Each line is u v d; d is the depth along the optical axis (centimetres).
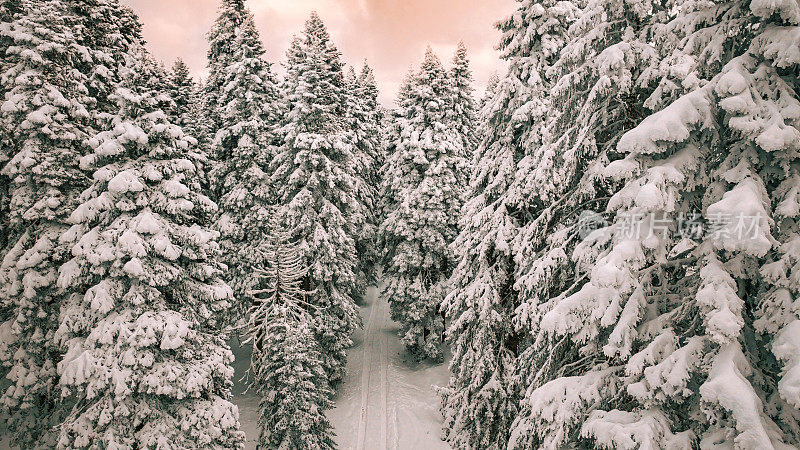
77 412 1094
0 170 1477
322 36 2512
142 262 1081
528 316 961
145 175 1102
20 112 1358
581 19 784
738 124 533
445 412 1658
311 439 1415
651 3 730
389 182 2925
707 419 526
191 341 1155
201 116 2452
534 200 1205
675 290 692
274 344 1484
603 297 639
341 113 2484
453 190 2388
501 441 1338
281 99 2356
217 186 2172
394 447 1744
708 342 572
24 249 1367
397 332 2988
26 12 1417
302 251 1922
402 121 2627
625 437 554
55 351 1346
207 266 1220
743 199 520
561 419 652
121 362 1027
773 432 489
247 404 2038
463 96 2517
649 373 564
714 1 626
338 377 2084
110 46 1773
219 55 2330
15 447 1487
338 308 2100
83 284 1219
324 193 2109
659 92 648
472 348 1424
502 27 1276
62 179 1395
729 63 566
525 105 1170
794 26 527
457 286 1519
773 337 539
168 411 1120
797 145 505
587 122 823
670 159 608
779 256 536
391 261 2788
